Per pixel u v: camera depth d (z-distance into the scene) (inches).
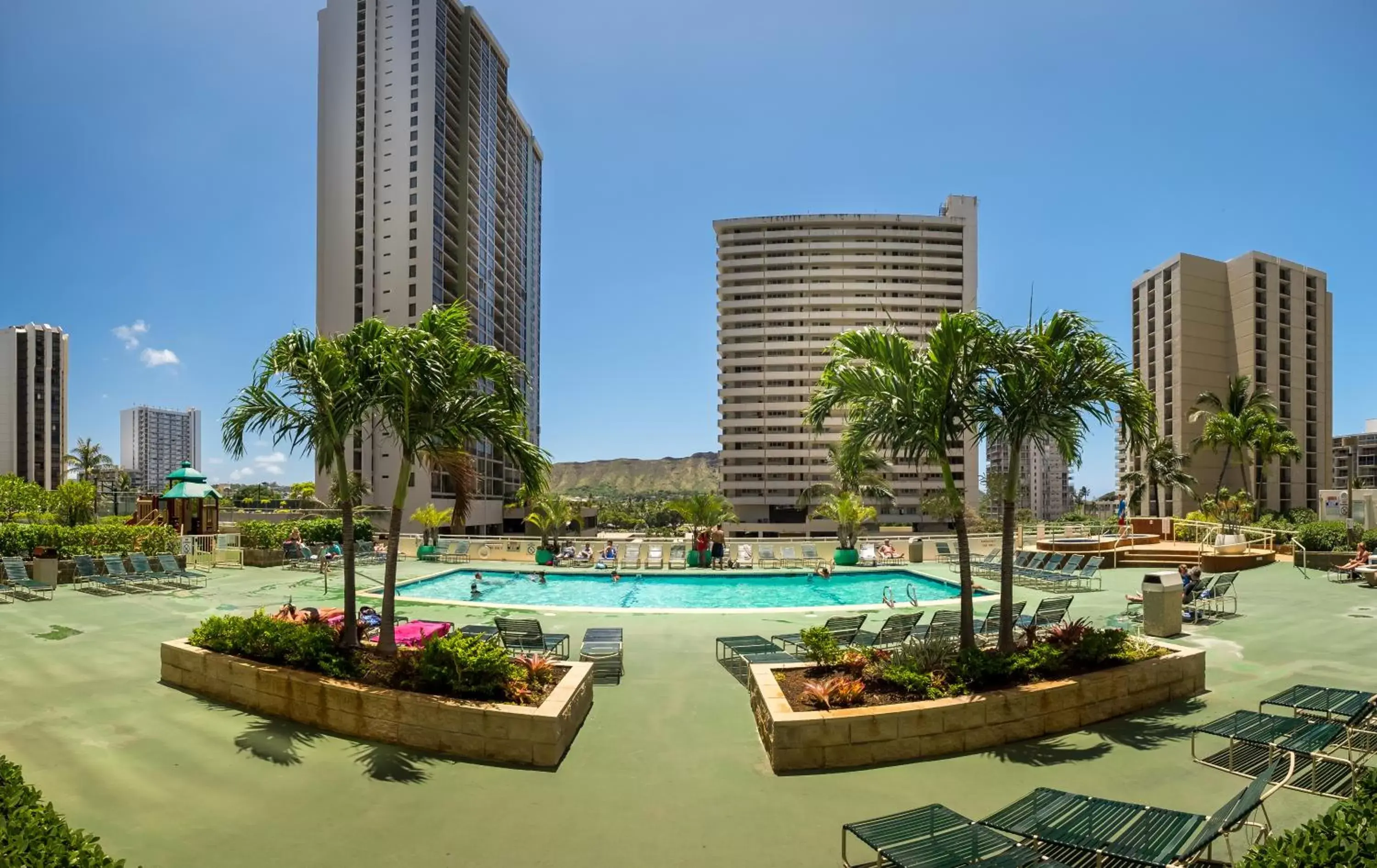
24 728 286.5
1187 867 170.9
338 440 356.5
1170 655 335.9
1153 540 1072.8
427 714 268.4
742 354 3909.9
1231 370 2842.0
